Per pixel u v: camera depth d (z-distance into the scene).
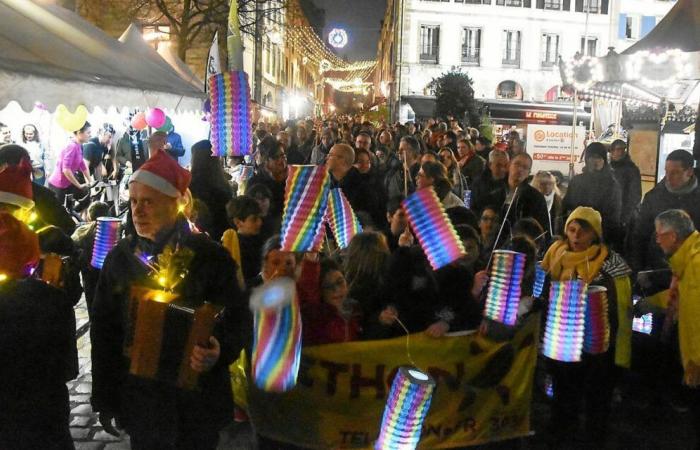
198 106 12.21
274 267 3.98
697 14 8.80
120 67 9.26
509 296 3.94
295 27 42.22
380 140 13.76
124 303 3.03
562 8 49.72
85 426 5.18
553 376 4.87
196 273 2.97
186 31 21.27
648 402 5.91
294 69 60.31
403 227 5.91
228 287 3.05
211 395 3.06
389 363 4.04
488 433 4.27
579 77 9.47
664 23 9.31
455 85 32.34
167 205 3.04
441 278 4.20
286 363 2.83
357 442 4.03
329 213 4.91
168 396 3.00
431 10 48.69
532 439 5.13
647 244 6.24
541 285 4.80
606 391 4.88
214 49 8.60
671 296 4.88
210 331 2.77
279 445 3.99
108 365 3.11
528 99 49.91
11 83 6.19
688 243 4.45
